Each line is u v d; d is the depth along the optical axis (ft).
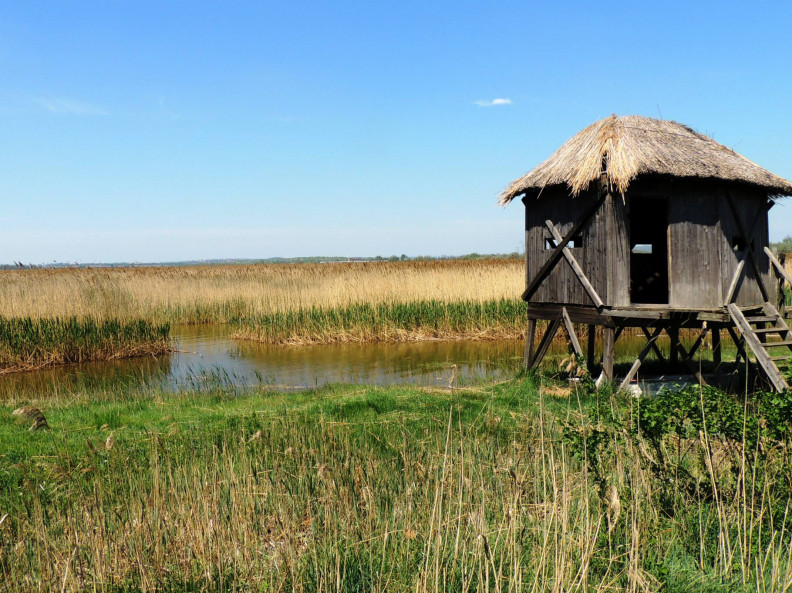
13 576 15.71
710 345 51.55
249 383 52.95
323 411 35.78
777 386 36.50
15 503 21.50
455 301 85.25
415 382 51.72
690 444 22.50
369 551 16.74
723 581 15.69
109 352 69.36
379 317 80.89
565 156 44.37
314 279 113.09
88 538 17.44
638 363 42.22
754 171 42.68
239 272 144.87
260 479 22.33
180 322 103.65
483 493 17.83
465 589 14.42
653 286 57.72
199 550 16.89
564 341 75.36
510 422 31.76
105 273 127.44
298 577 15.99
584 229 43.11
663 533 17.39
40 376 59.36
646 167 38.78
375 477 22.43
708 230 41.60
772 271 45.73
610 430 19.57
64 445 29.30
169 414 36.65
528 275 48.96
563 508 15.98
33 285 82.89
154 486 20.66
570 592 14.25
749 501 18.12
